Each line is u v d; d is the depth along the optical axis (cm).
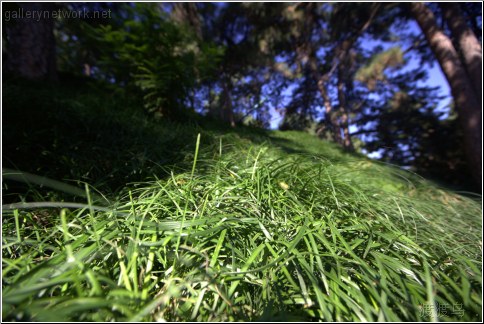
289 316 52
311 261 64
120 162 154
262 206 93
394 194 147
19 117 175
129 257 60
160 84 343
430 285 56
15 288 51
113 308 49
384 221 97
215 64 436
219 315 55
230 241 71
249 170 119
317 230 78
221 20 1132
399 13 933
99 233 69
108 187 126
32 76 435
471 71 570
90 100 319
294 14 1111
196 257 66
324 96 1430
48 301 49
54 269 54
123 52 362
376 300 58
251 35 1208
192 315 53
